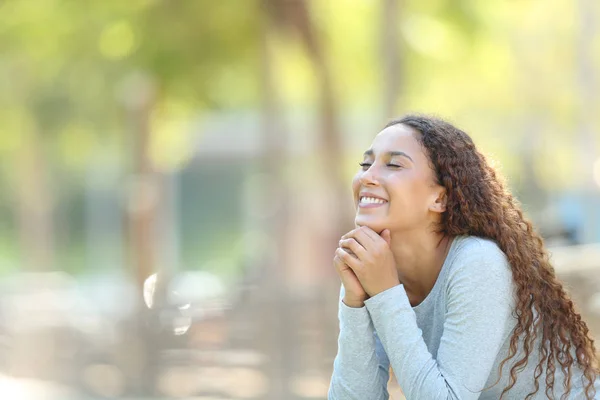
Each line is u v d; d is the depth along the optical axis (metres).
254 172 35.38
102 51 19.06
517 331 4.46
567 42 26.62
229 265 40.16
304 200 25.56
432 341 4.61
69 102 24.16
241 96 22.94
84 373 15.00
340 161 20.12
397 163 4.61
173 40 18.41
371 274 4.46
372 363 4.59
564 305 4.69
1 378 15.89
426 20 18.81
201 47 18.83
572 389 4.59
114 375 14.24
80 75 21.12
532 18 25.88
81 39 19.00
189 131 30.89
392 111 16.73
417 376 4.32
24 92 24.52
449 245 4.65
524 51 26.47
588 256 10.74
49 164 34.75
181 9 18.36
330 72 19.62
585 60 19.94
